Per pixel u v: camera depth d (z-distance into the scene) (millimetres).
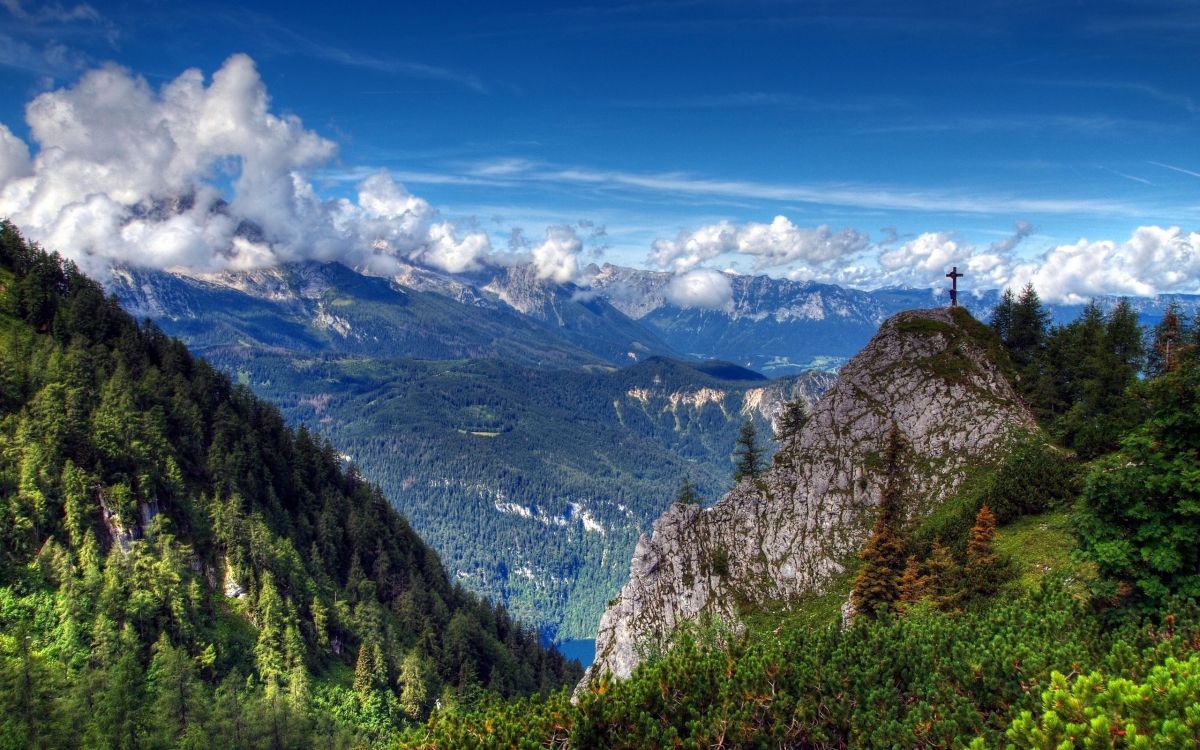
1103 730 15281
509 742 23953
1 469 118062
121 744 89812
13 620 102125
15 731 81812
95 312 165125
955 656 25266
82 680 95438
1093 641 25547
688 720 24594
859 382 87500
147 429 138125
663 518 90562
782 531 80188
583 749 23484
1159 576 28344
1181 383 29281
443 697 128250
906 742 21406
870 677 24906
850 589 68688
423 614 156750
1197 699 15297
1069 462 59531
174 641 113250
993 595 44531
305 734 109188
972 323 90438
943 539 57219
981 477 70125
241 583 131875
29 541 112438
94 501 122375
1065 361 78688
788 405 107062
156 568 119375
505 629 182375
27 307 158250
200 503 137375
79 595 108500
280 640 123812
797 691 24969
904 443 78438
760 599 75875
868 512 75938
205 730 99062
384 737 116625
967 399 78250
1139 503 29047
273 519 150250
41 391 131750
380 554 165125
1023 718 17438
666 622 81438
